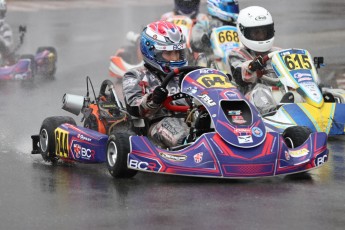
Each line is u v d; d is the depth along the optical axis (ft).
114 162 77.20
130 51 168.55
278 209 67.77
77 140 83.46
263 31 106.93
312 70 103.14
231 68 109.09
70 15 271.90
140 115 83.56
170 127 81.82
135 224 64.23
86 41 217.56
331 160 88.28
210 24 150.30
